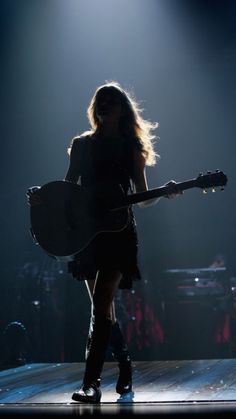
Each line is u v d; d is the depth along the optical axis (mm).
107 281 4043
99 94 4277
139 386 4465
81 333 11672
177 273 12531
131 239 4129
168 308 12453
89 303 11680
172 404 3609
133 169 4246
